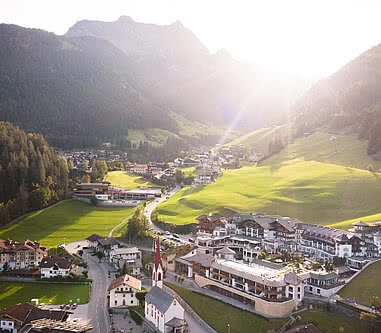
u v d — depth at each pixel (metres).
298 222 181.25
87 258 183.75
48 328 107.94
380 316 101.69
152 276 144.62
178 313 114.81
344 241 149.00
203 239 176.62
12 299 136.50
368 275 130.50
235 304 124.69
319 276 122.94
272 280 121.88
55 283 152.88
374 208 197.75
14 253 166.12
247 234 189.00
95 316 124.19
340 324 106.06
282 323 109.88
